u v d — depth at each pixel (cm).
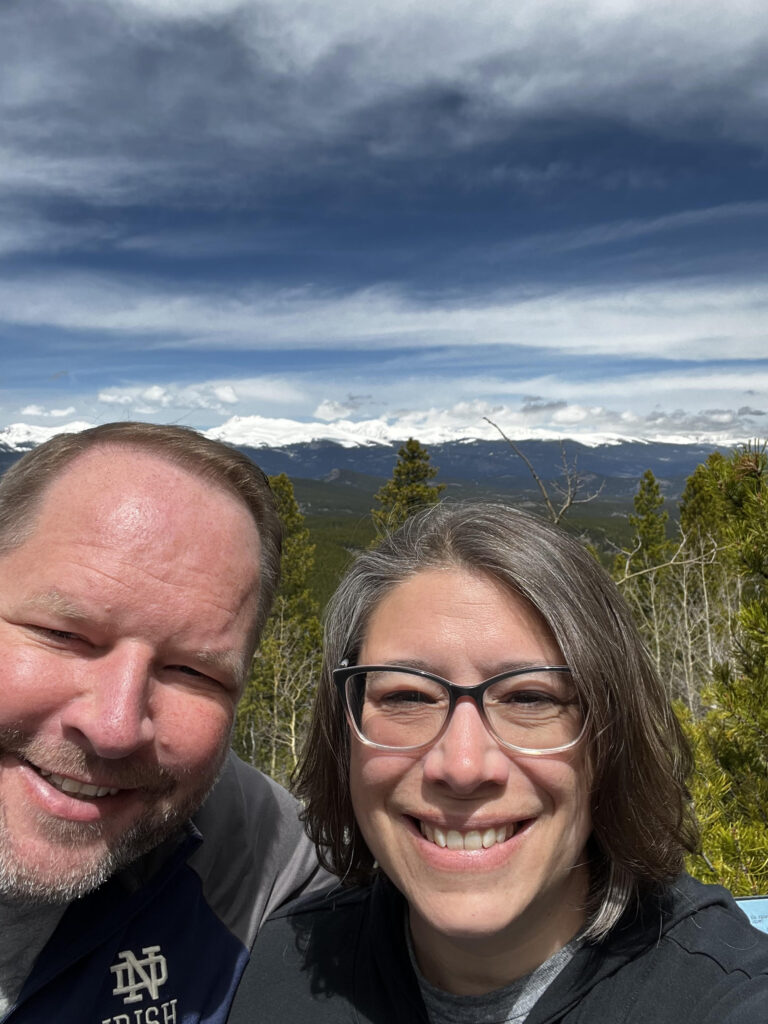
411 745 41
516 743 40
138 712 43
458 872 39
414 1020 43
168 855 51
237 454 52
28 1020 45
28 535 45
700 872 93
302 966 49
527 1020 40
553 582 40
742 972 38
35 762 44
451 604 41
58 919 46
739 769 104
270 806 62
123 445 48
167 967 49
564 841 41
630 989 39
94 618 42
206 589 45
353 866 50
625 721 41
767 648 103
